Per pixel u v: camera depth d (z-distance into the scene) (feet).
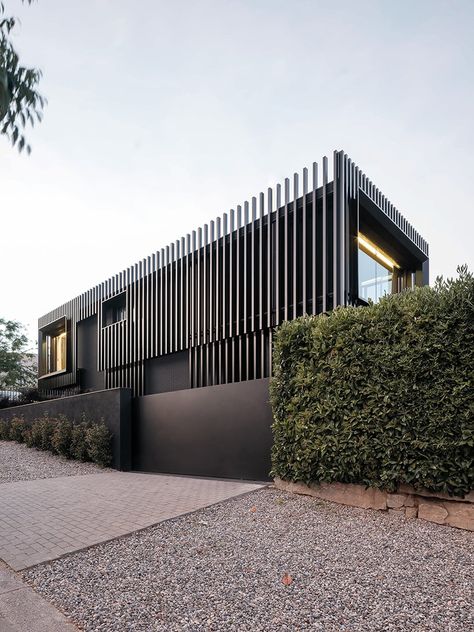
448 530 14.62
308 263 33.17
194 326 42.19
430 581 10.64
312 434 18.84
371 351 17.57
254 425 24.89
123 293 55.77
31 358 93.20
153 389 48.62
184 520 16.92
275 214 35.78
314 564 12.00
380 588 10.32
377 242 42.27
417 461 15.79
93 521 17.19
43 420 43.14
